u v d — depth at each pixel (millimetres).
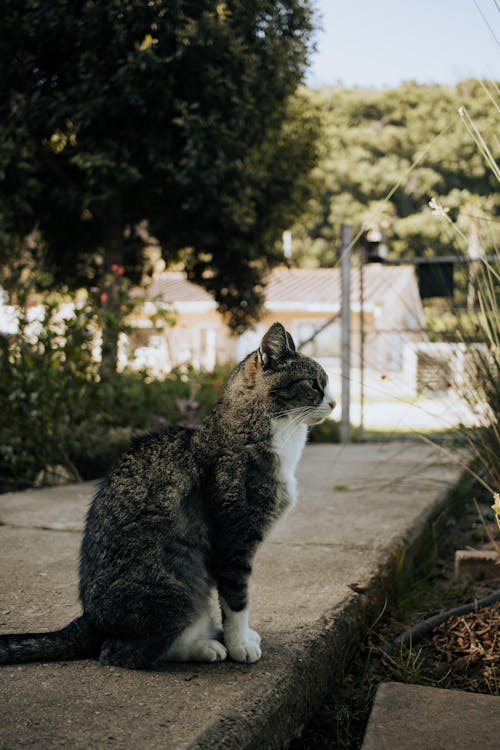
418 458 7539
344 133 31578
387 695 2430
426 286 8148
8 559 3574
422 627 3176
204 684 2215
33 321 6305
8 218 8594
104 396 6570
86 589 2424
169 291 25000
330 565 3525
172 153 8547
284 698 2232
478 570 3891
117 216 9375
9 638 2346
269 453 2617
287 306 22062
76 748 1783
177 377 8016
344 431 9227
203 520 2523
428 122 31281
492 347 4168
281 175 9383
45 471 6316
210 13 7738
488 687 2691
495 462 4172
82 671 2299
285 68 8531
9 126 8086
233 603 2455
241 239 9578
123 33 7621
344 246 9133
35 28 7785
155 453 2592
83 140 8352
